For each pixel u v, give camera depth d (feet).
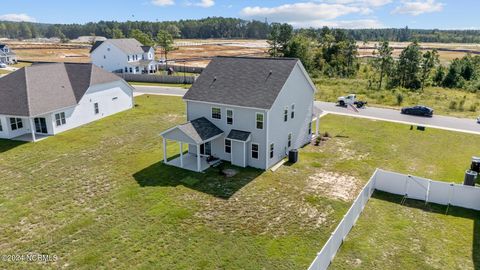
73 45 536.83
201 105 84.89
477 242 51.75
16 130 102.17
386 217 58.75
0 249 50.75
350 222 54.44
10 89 102.94
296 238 53.06
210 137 78.79
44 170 78.54
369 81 195.62
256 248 50.60
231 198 65.41
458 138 100.78
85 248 50.90
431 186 63.21
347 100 141.49
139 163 82.53
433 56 196.03
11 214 59.98
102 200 64.85
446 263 47.21
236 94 81.05
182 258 48.49
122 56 228.22
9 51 287.28
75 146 94.32
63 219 58.44
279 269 46.14
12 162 83.15
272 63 85.30
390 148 93.25
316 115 100.78
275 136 80.53
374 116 125.80
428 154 88.84
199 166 77.25
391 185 67.21
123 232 54.75
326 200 64.64
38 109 98.43
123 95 133.69
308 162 83.56
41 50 424.46
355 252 49.34
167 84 201.26
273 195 66.64
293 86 84.69
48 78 111.86
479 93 173.68
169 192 67.82
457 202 62.03
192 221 57.72
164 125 114.21
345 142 98.27
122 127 112.27
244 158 79.56
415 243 51.57
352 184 71.56
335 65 263.49
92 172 77.46
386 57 203.41
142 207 62.18
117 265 47.19
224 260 48.01
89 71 120.06
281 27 272.51
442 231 54.65
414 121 118.52
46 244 51.83
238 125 80.12
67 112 108.17
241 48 464.65
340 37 281.33
